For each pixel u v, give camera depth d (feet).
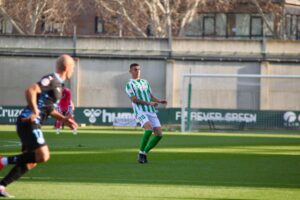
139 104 133.69
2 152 158.92
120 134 245.24
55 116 83.25
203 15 462.19
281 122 302.86
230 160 142.31
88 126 314.76
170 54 360.48
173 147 181.06
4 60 365.20
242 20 458.91
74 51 362.53
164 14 396.98
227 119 303.68
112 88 362.94
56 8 422.41
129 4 401.08
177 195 86.89
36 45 364.17
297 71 357.00
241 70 358.84
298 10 456.86
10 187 91.35
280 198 85.92
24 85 365.20
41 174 109.29
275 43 357.82
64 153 155.33
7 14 411.75
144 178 106.01
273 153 164.66
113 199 82.17
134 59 361.92
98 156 148.05
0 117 321.73
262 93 355.15
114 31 446.60
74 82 362.74
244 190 92.99
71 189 90.63
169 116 311.88
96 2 413.59
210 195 87.40
